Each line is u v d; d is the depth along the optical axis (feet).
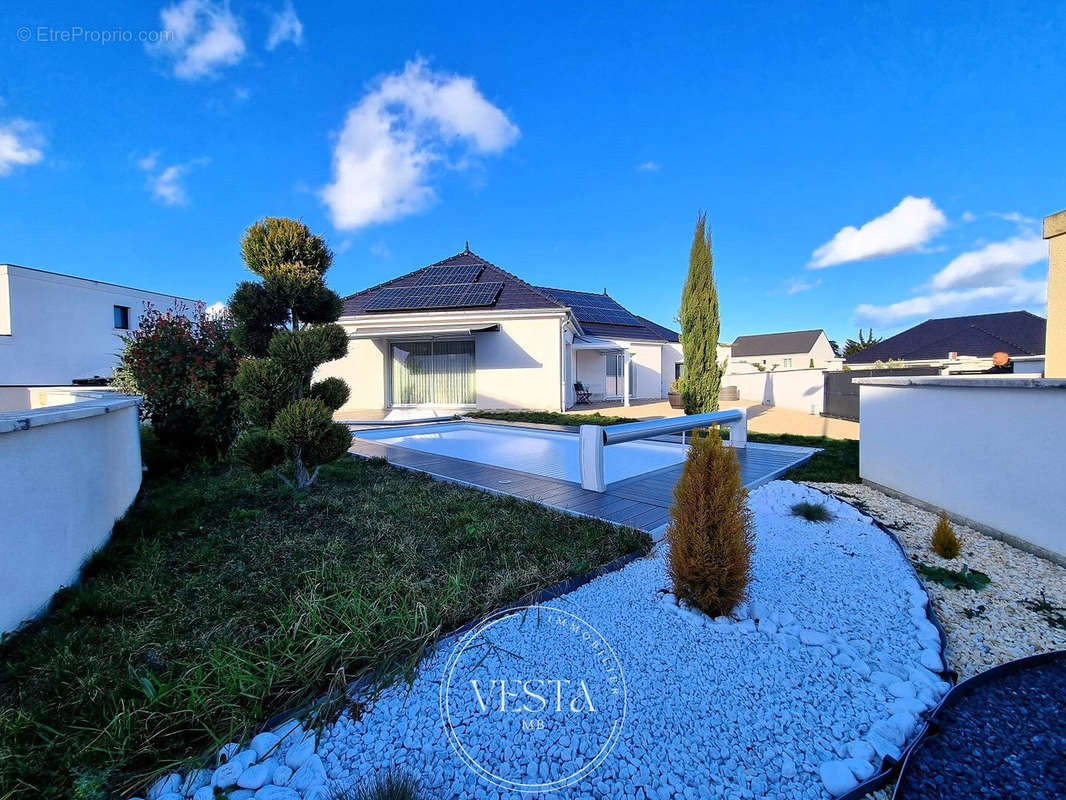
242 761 5.68
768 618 8.92
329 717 6.37
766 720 6.34
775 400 60.34
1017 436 12.35
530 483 19.71
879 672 7.25
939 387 15.28
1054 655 7.61
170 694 6.46
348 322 52.49
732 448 9.20
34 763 5.38
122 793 5.19
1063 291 16.96
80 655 7.55
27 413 9.15
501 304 53.47
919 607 9.23
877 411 19.10
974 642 8.18
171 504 15.94
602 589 10.19
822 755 5.76
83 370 66.28
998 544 12.67
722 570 8.77
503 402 52.60
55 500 9.59
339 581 10.16
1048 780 5.34
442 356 53.47
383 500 17.02
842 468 22.79
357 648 7.60
